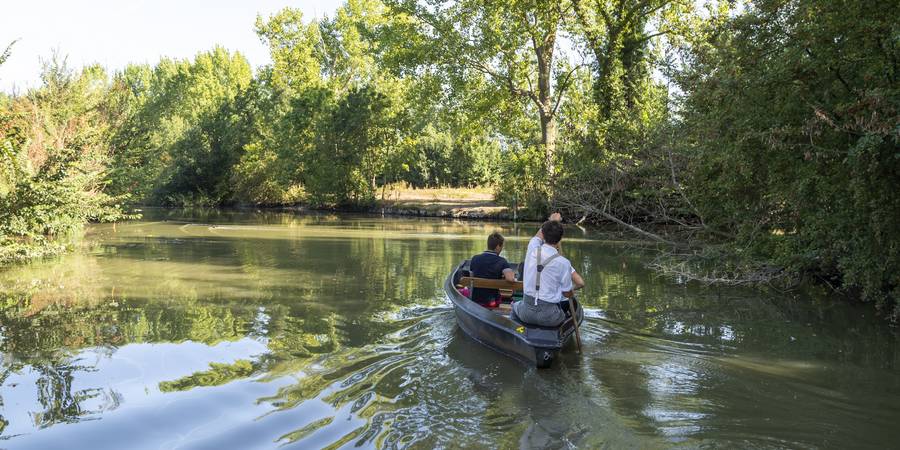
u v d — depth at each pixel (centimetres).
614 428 487
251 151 4809
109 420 495
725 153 1021
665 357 687
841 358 690
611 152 2047
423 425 488
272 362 661
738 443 463
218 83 7562
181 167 4950
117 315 895
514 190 2975
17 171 1505
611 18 2492
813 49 855
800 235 1075
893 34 690
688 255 1426
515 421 500
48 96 2577
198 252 1714
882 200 800
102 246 1862
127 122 3231
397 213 3766
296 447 444
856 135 838
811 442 467
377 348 718
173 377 608
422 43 2850
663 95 1773
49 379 604
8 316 887
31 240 1839
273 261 1519
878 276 883
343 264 1462
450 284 888
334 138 4138
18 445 450
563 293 680
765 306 966
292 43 4847
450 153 4975
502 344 697
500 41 2664
